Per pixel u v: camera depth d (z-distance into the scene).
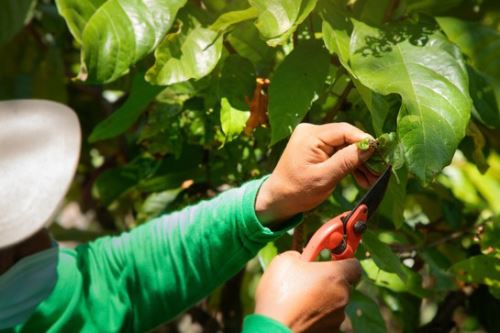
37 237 1.02
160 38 1.16
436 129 1.08
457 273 1.37
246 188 1.06
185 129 1.39
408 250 1.46
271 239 1.05
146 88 1.34
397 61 1.13
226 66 1.27
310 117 1.33
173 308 1.07
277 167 1.04
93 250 1.07
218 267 1.07
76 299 1.02
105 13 1.15
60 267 1.02
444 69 1.12
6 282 0.99
